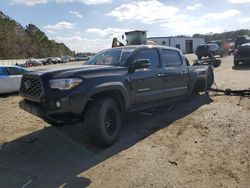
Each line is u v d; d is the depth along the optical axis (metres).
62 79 5.84
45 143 6.56
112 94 6.54
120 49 7.59
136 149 6.02
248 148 5.78
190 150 5.85
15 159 5.79
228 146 5.93
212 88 11.37
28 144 6.53
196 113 8.39
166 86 8.05
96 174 5.04
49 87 5.86
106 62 7.34
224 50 37.34
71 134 7.07
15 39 111.62
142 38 31.08
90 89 5.96
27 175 5.11
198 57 34.34
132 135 6.87
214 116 7.94
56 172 5.18
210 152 5.71
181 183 4.63
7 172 5.24
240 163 5.21
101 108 6.00
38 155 5.94
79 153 5.97
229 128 6.91
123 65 6.97
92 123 5.96
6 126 8.02
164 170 5.07
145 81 7.28
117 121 6.41
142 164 5.32
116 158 5.63
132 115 8.48
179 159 5.47
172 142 6.32
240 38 43.09
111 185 4.66
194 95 10.36
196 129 7.04
